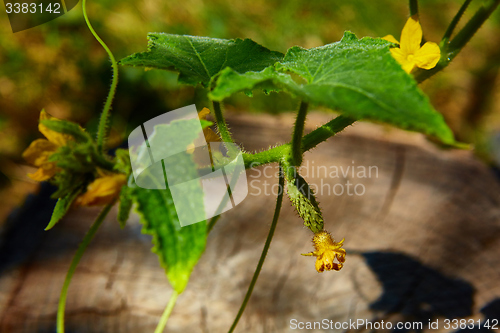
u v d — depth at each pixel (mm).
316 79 431
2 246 778
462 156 941
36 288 714
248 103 1297
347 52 441
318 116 1104
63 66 1315
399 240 767
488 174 899
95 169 449
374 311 688
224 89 414
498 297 696
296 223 800
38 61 1320
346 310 689
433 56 482
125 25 1350
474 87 1563
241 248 759
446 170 898
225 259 742
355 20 1511
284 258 740
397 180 876
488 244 757
